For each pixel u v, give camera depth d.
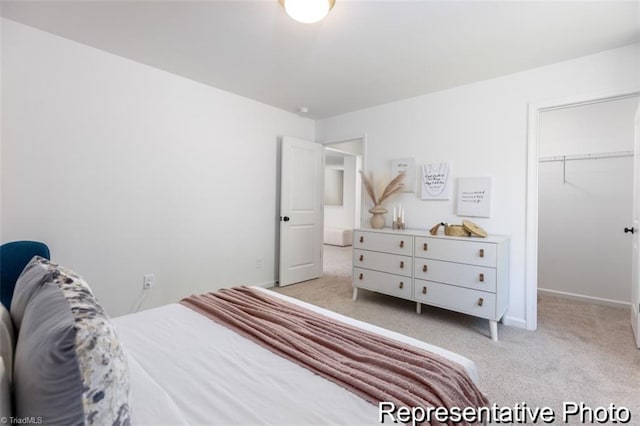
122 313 2.66
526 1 1.78
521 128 2.74
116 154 2.60
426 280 2.85
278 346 1.20
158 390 0.93
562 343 2.41
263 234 3.84
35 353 0.60
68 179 2.36
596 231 3.46
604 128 3.42
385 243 3.14
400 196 3.55
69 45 2.33
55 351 0.58
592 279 3.48
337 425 0.81
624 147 3.32
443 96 3.21
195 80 3.07
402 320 2.86
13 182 2.13
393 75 2.85
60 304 0.73
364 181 3.77
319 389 0.96
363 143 3.90
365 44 2.30
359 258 3.37
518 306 2.76
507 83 2.81
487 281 2.51
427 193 3.30
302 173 4.12
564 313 3.10
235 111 3.46
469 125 3.03
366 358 1.11
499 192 2.86
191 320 1.49
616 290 3.35
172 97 2.93
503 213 2.84
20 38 2.13
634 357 2.17
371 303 3.33
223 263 3.41
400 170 3.53
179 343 1.25
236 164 3.50
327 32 2.15
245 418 0.83
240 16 1.99
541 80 2.64
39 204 2.24
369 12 1.90
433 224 3.29
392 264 3.09
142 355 1.15
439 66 2.65
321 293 3.69
